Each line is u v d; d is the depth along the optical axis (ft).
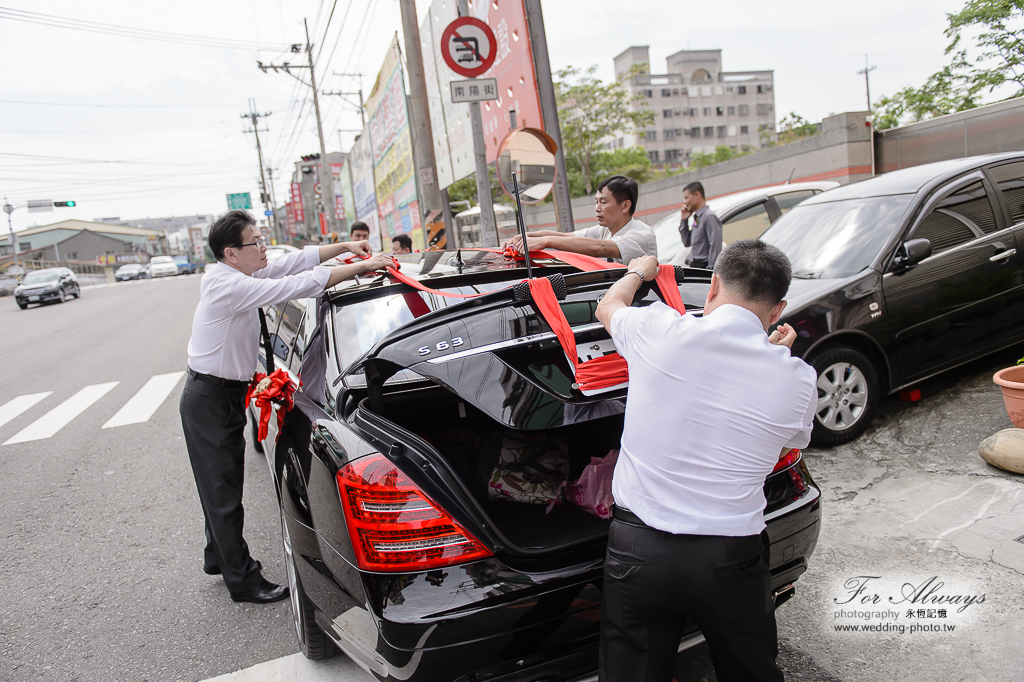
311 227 212.02
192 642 9.34
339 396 7.58
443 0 31.30
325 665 8.43
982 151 31.63
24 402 26.66
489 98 22.24
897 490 11.01
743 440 4.93
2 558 12.53
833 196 16.25
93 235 274.36
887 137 36.88
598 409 6.27
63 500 15.37
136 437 20.04
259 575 10.32
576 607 5.81
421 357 6.51
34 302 78.02
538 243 10.04
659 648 5.22
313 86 98.43
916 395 14.34
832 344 12.73
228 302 9.18
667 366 5.05
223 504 9.90
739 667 5.17
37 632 9.89
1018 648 7.30
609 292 6.16
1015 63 37.91
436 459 6.00
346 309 9.32
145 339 42.27
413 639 5.52
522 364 6.54
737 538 4.95
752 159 47.37
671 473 5.03
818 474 12.00
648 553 5.04
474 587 5.62
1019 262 14.35
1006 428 12.17
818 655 7.69
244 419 10.15
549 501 7.52
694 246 19.58
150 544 12.69
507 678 5.68
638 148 120.47
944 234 13.82
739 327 5.02
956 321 13.76
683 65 293.02
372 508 5.84
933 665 7.28
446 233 37.45
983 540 9.23
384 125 52.60
